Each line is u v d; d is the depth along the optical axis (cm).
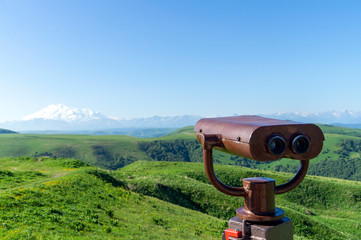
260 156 228
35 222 1395
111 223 1719
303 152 233
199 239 1848
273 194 258
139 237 1557
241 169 6988
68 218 1571
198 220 2581
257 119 294
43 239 1180
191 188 4291
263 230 240
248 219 256
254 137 224
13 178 2755
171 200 3797
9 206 1553
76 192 2264
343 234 4106
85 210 1842
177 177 4869
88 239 1301
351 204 6028
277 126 231
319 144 246
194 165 7050
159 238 1644
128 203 2483
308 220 4091
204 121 332
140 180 4100
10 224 1299
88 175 3056
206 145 262
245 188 262
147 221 2028
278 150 231
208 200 4097
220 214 3859
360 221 5366
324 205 6038
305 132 241
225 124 275
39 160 4691
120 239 1446
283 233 252
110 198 2427
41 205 1722
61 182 2408
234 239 255
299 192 6300
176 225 2127
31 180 2798
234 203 4122
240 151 245
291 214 4088
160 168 6556
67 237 1264
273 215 251
